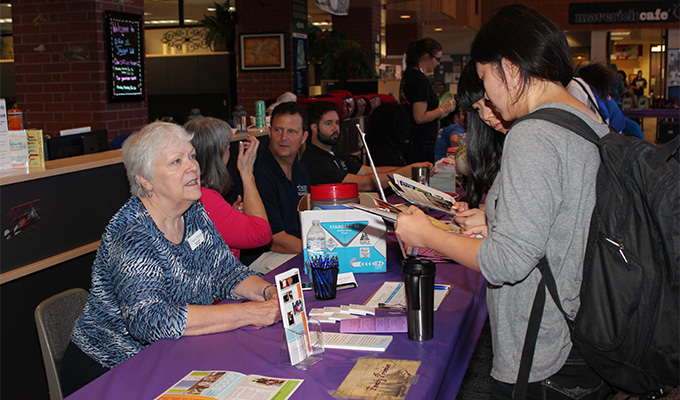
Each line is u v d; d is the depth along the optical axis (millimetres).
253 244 2428
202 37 11391
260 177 2957
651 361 1134
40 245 2527
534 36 1204
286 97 5738
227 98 10320
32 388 2527
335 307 1718
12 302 2426
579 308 1174
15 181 2344
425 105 5309
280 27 8383
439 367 1321
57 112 5434
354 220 2061
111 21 5289
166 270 1722
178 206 1719
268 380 1272
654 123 17812
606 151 1130
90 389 1280
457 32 17969
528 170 1142
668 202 1066
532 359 1248
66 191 2658
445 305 1734
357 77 10453
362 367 1319
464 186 3926
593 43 16828
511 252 1141
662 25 15977
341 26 11383
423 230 1371
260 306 1642
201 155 2379
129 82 5566
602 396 1306
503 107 1329
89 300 1775
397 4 11547
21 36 5434
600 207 1144
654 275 1098
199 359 1415
